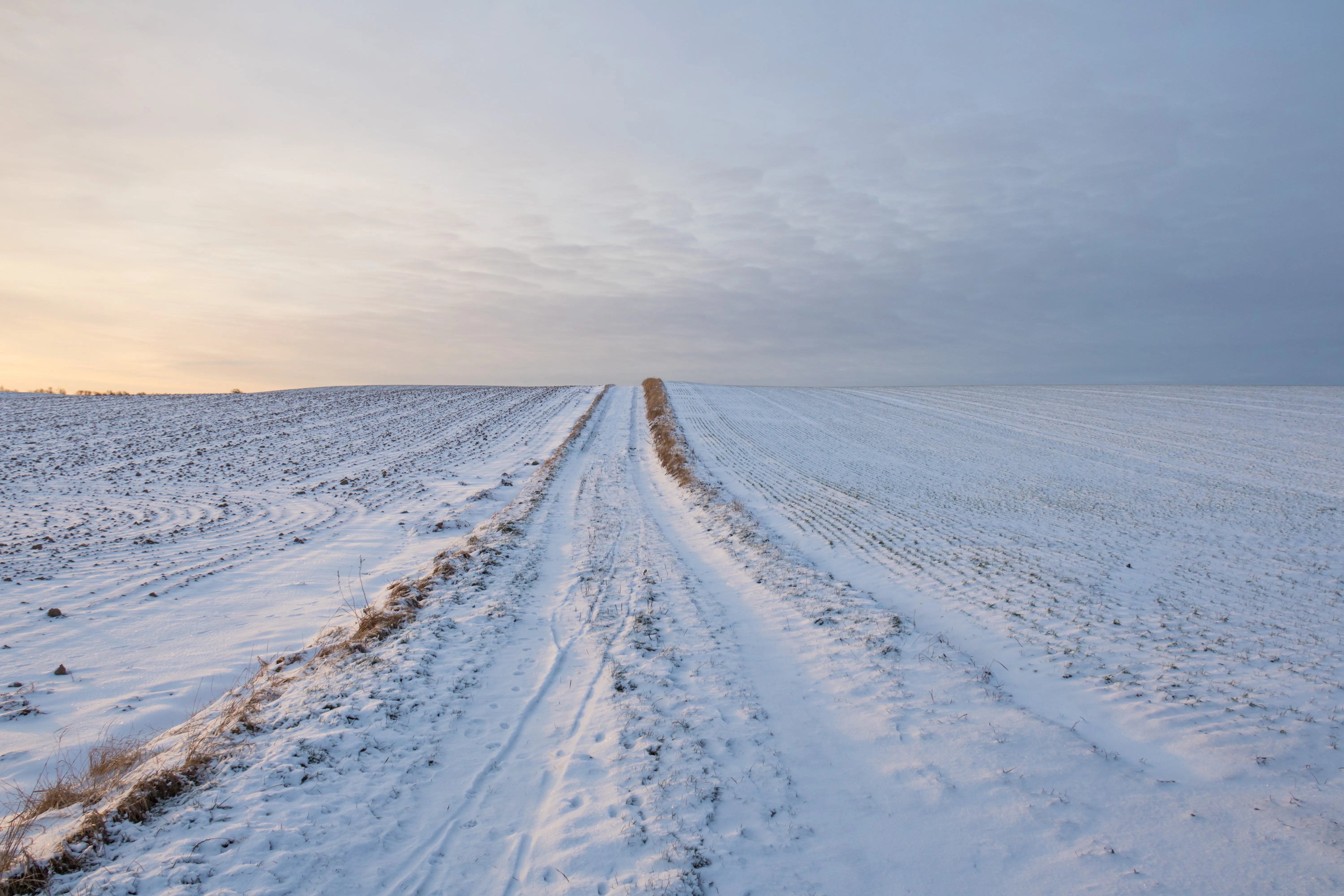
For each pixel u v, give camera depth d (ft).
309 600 39.63
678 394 192.13
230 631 34.45
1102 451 98.43
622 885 13.26
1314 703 20.90
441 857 14.21
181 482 81.15
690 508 61.21
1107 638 27.37
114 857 13.30
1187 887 13.07
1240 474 78.23
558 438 121.39
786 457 94.17
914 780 17.17
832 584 35.14
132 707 25.52
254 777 16.30
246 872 12.98
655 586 35.68
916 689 22.47
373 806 15.80
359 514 64.44
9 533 55.83
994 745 18.57
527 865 14.01
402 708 20.74
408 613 30.04
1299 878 13.11
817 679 23.94
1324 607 31.60
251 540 54.49
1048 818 15.38
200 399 179.52
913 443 109.29
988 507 59.98
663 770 17.54
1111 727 20.07
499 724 20.72
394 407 168.86
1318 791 15.99
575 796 16.53
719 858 14.02
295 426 133.80
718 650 26.40
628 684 23.13
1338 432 109.19
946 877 13.62
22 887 12.23
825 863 14.07
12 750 21.89
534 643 27.91
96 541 53.52
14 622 35.14
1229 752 17.93
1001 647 26.91
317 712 20.03
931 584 36.29
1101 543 45.96
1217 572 38.37
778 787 16.85
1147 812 15.52
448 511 64.80
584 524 53.16
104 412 146.41
